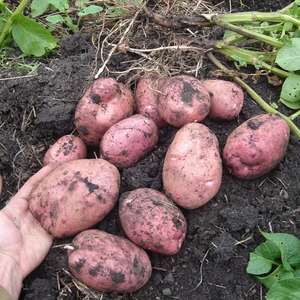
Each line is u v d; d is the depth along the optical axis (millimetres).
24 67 515
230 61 529
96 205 388
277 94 510
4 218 393
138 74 481
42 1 558
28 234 403
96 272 367
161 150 446
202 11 578
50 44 525
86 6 569
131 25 498
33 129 485
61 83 486
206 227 415
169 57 502
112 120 439
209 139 403
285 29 499
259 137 410
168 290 400
